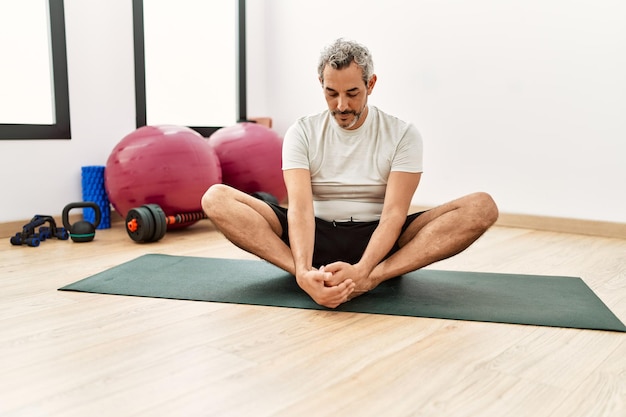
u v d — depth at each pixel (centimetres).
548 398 109
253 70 408
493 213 168
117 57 321
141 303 169
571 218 301
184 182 280
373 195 183
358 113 166
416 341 139
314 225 174
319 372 121
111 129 321
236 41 398
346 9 369
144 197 278
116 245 262
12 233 280
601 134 289
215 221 175
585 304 169
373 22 358
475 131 328
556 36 296
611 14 280
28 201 288
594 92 289
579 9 288
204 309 164
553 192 306
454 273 208
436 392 112
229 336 142
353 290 160
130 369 122
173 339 140
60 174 300
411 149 174
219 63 394
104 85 316
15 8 284
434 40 336
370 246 164
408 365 125
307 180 176
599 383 116
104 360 127
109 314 159
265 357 129
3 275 204
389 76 356
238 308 165
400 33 348
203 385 114
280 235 187
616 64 281
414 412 103
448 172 340
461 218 168
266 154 329
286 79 406
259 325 151
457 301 172
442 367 124
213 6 385
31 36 291
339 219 184
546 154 306
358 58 160
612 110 285
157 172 275
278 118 414
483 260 233
